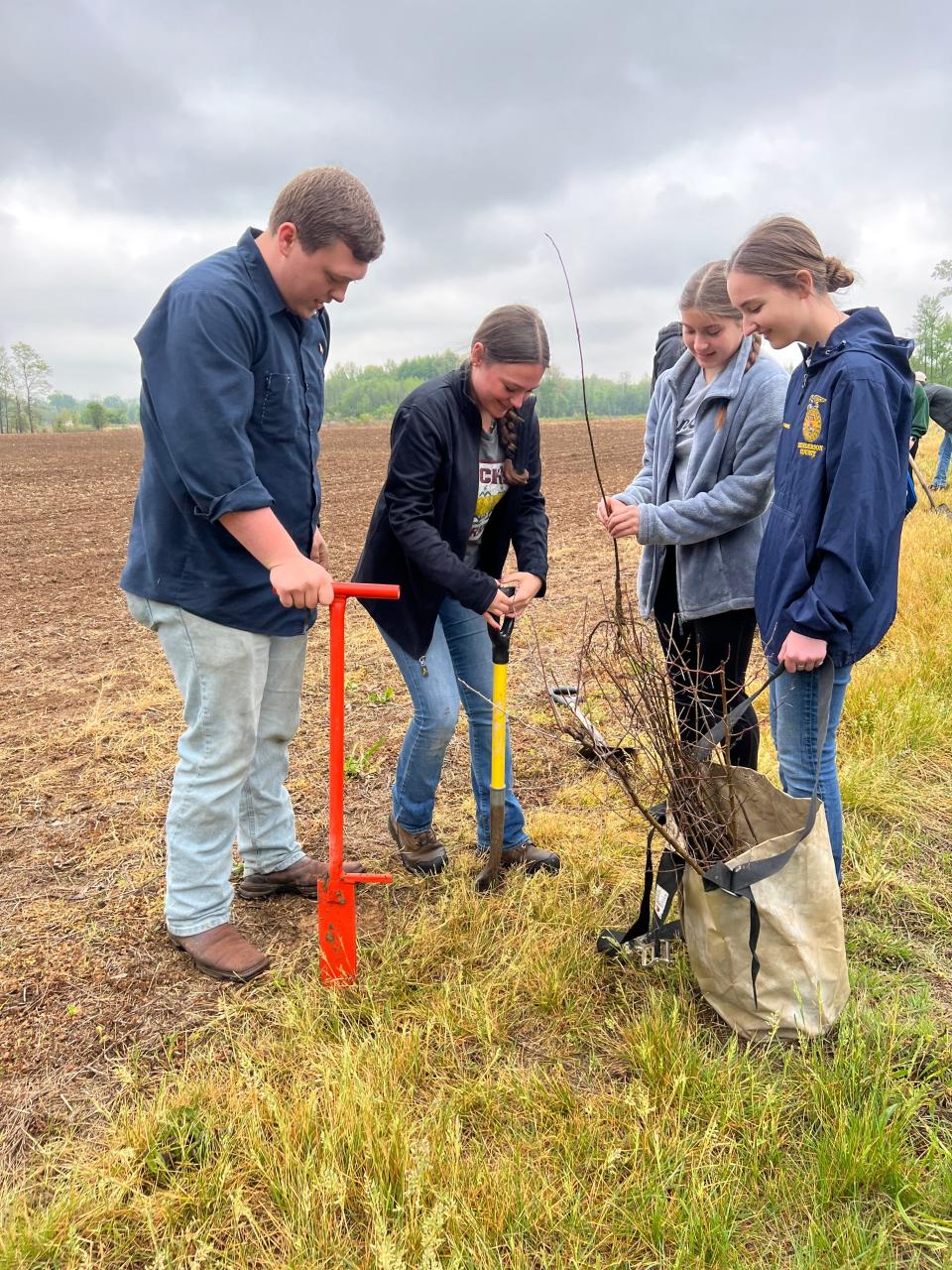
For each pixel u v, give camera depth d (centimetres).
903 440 227
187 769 263
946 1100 220
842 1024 238
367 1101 206
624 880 313
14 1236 179
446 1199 183
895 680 473
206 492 227
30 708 524
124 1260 181
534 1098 218
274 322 243
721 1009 238
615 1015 249
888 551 224
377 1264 174
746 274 231
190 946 270
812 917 229
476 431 283
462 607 309
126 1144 203
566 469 2498
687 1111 211
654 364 371
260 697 268
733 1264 175
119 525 1444
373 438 5097
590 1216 187
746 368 289
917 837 346
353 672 579
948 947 282
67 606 823
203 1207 191
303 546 279
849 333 225
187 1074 227
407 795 316
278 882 313
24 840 355
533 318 262
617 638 260
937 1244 179
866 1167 193
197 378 222
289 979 265
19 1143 210
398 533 271
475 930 283
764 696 477
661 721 247
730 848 249
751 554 302
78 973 269
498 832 302
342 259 233
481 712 316
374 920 296
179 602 248
